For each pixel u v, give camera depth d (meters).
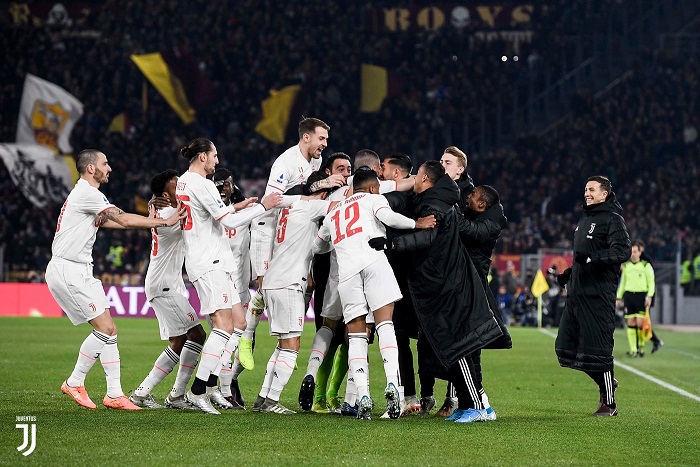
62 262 13.48
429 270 12.80
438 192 12.91
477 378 13.51
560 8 62.72
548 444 11.27
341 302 13.36
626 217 50.59
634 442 11.59
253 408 13.90
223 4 61.69
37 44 59.25
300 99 56.25
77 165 13.77
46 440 10.73
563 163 54.47
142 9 61.09
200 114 56.28
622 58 61.44
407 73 59.47
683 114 56.34
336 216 13.20
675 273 47.16
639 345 27.61
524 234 48.47
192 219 13.34
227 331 13.37
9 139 56.69
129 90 56.81
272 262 13.83
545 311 43.22
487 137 58.69
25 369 19.31
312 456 10.05
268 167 53.69
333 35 61.66
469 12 63.31
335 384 14.52
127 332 32.06
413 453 10.37
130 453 10.00
